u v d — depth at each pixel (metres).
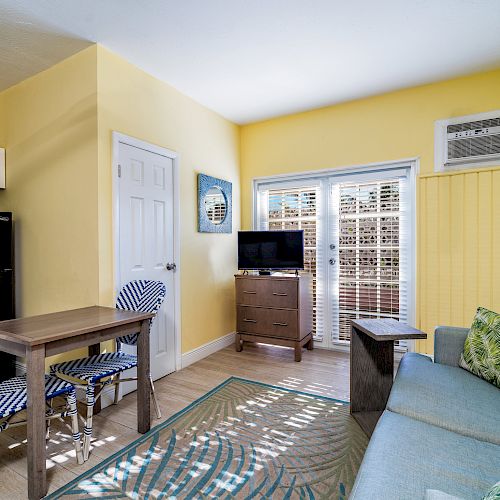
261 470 1.72
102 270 2.46
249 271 4.08
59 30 2.29
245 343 4.05
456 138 3.02
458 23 2.26
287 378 2.93
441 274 3.08
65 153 2.62
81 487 1.61
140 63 2.73
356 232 3.60
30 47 2.47
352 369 2.29
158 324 2.95
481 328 1.92
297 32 2.34
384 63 2.77
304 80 3.05
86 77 2.50
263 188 4.13
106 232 2.49
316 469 1.73
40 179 2.80
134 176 2.74
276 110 3.75
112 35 2.36
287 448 1.91
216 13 2.14
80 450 1.80
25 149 2.92
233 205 4.09
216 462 1.79
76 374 1.92
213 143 3.72
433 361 2.16
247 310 3.64
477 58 2.71
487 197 2.90
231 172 4.05
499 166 2.85
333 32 2.35
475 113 2.97
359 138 3.49
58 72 2.68
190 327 3.34
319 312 3.83
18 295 2.99
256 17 2.18
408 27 2.30
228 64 2.77
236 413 2.31
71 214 2.59
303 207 3.92
